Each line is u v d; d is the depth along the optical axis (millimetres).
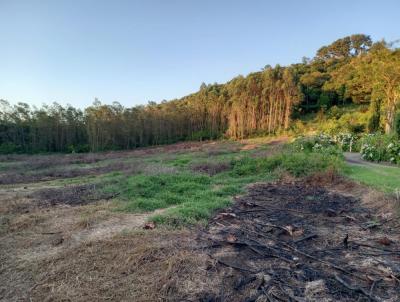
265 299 2678
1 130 35000
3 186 10461
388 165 10891
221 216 5129
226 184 8625
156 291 2820
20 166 17422
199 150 24469
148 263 3336
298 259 3488
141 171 11086
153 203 6094
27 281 3127
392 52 28859
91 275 3146
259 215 5379
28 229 4789
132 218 5262
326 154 11445
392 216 4902
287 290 2816
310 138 16359
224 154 18734
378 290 2814
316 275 3105
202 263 3340
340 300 2664
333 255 3604
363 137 16969
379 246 3865
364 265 3311
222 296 2744
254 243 3965
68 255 3633
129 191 7348
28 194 7855
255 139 32062
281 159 10797
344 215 5281
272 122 35281
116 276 3107
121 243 3881
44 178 12445
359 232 4402
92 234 4461
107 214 5477
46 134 35031
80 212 5699
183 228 4488
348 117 29812
